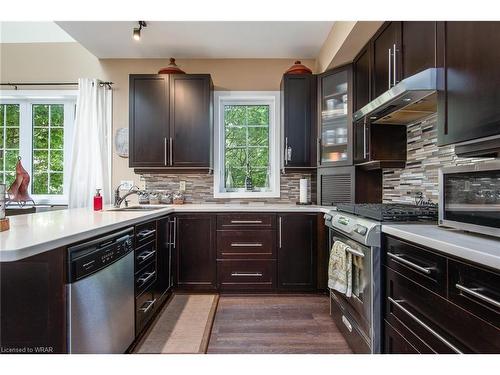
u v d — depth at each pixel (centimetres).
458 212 125
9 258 95
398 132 243
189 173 330
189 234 283
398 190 253
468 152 135
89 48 314
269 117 349
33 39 338
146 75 306
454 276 101
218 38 294
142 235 199
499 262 81
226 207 288
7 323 120
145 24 267
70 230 131
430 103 182
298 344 195
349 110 273
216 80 340
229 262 283
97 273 138
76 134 321
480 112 119
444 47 143
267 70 341
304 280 283
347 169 278
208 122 307
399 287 137
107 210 243
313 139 309
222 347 191
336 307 216
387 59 213
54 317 120
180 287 282
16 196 311
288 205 310
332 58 276
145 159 307
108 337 148
